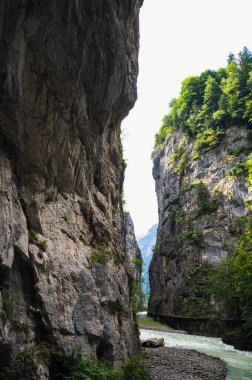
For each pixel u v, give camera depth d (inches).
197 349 1368.1
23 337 511.5
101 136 866.1
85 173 800.3
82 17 626.8
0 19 498.3
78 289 642.8
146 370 727.7
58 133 665.6
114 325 733.9
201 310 2317.9
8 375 466.9
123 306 820.0
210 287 2290.8
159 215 3836.1
